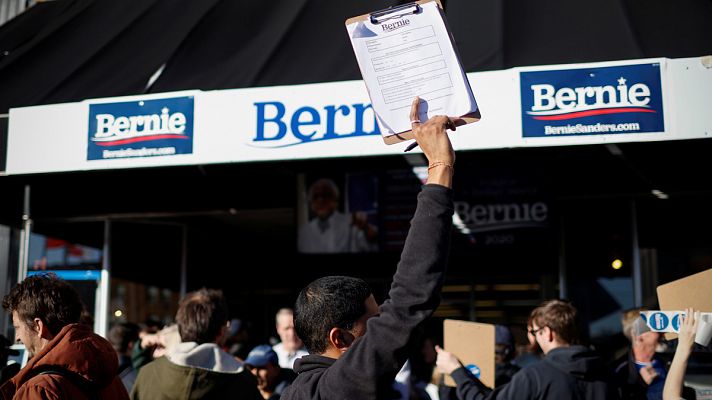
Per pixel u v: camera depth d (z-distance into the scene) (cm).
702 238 650
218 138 412
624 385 420
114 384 298
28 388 260
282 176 689
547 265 623
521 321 700
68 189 719
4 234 694
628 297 664
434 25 225
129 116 426
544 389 345
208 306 375
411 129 222
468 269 639
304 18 462
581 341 364
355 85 399
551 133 374
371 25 231
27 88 468
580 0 428
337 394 190
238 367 371
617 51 390
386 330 186
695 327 314
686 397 401
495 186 629
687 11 404
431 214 191
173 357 361
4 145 445
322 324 213
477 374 414
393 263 638
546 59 396
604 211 674
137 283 749
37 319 290
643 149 559
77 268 738
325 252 646
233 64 447
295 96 406
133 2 522
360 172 647
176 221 767
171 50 464
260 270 841
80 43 497
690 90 366
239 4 490
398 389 548
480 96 385
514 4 437
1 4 642
